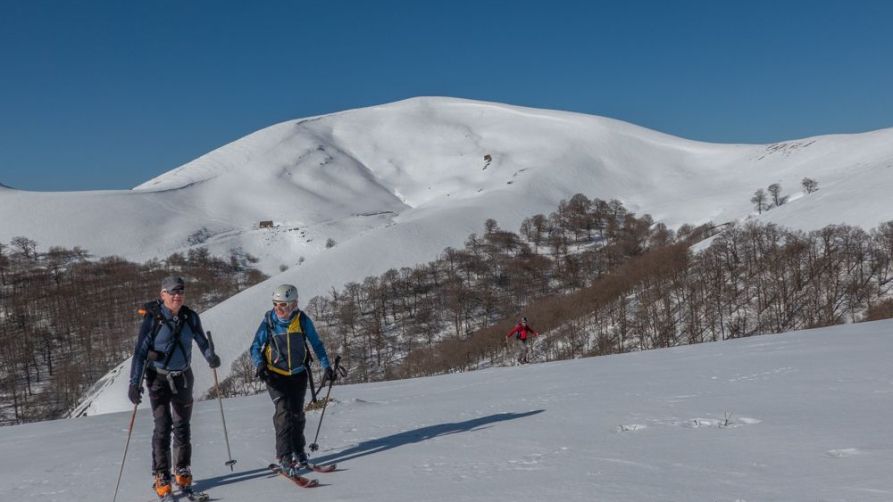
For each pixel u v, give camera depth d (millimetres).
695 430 7234
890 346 14125
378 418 11156
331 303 134625
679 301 89188
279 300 7199
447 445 7773
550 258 176000
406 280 143625
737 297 86812
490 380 18016
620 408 9305
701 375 12586
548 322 98812
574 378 15164
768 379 10945
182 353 6832
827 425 6711
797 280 84812
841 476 4703
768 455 5672
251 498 6160
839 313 77812
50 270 197625
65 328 148750
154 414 6727
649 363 17141
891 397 8180
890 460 5023
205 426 12508
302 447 7223
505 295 140125
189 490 6652
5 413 109875
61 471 8688
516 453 6859
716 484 4871
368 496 5641
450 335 119438
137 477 7855
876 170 141125
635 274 106938
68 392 114000
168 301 6852
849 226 102938
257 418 13234
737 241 102438
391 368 103375
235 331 123000
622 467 5734
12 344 134250
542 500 4863
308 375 7371
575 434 7656
